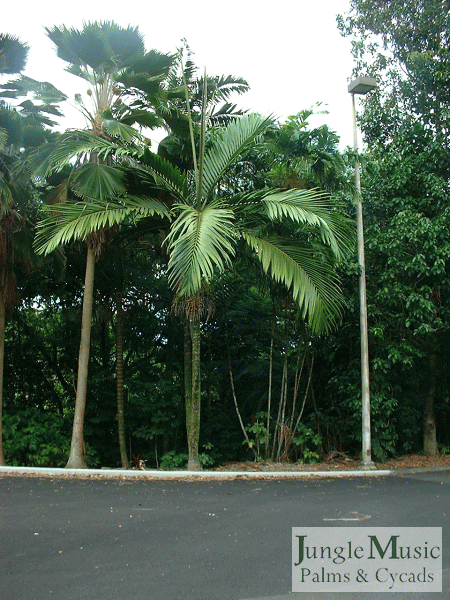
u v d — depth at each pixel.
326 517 6.77
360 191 12.83
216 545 5.53
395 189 13.40
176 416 14.73
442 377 14.43
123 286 13.27
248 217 11.21
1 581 4.47
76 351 14.95
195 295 10.71
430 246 12.50
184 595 4.26
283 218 11.16
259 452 13.07
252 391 14.89
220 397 15.77
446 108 14.02
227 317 14.85
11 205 11.07
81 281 13.97
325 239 11.05
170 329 14.78
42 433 12.26
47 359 15.15
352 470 11.55
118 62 11.17
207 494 8.18
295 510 7.15
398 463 12.88
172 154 12.05
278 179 11.88
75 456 10.66
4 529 5.91
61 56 11.16
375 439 13.02
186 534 5.89
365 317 12.26
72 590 4.30
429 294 12.53
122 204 10.35
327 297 10.57
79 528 6.02
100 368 14.97
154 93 11.30
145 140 11.49
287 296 12.84
